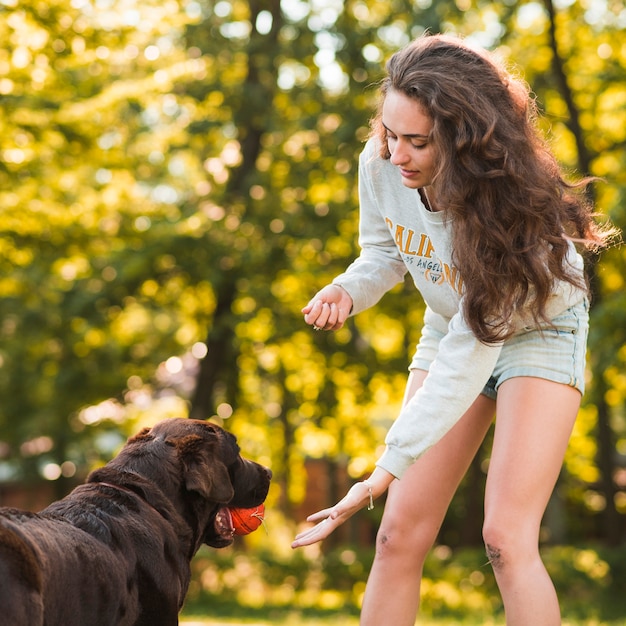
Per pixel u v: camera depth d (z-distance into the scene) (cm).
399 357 1655
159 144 1586
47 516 307
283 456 1827
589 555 1566
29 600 268
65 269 1633
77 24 1256
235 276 1563
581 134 1538
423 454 334
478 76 311
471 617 1238
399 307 1627
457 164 308
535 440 337
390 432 331
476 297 313
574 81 1662
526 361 343
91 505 327
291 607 1409
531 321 339
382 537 371
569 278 319
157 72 1402
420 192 349
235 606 1425
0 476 2456
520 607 330
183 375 2077
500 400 348
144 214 1580
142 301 1603
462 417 369
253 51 1557
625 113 1622
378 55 1548
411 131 312
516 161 307
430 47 318
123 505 336
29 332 1630
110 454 1991
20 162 1303
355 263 394
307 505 2630
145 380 1781
